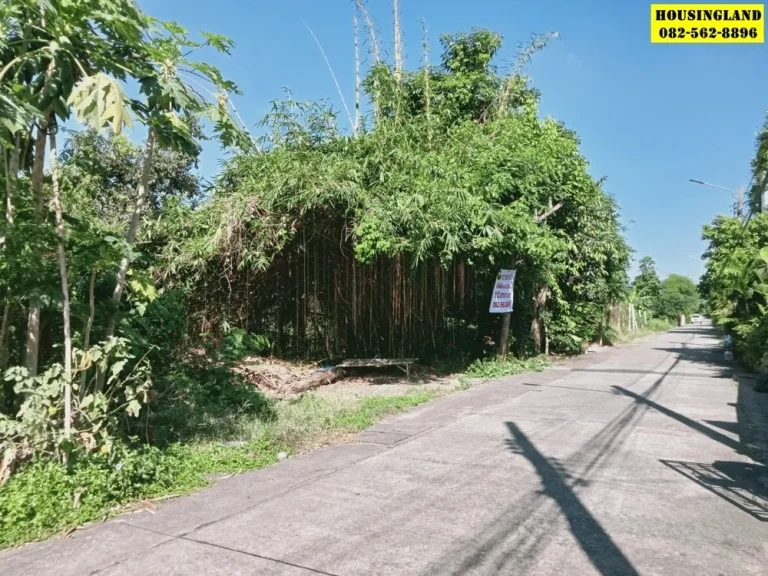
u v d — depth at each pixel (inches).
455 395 402.9
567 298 754.8
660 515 175.2
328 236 462.3
